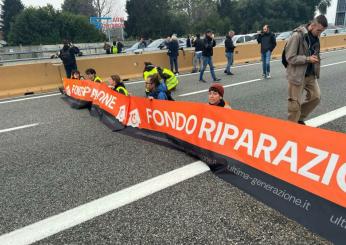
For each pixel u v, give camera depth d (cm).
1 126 617
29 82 997
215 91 399
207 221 272
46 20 4169
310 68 448
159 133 459
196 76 1179
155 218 281
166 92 544
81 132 543
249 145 312
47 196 330
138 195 320
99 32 4500
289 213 266
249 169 312
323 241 239
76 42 4266
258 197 295
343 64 1270
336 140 236
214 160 359
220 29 5269
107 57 1155
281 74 1111
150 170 374
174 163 388
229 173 335
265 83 937
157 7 5072
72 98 810
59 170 392
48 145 488
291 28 5509
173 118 426
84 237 263
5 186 359
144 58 1255
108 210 297
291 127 268
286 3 5528
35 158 438
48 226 279
